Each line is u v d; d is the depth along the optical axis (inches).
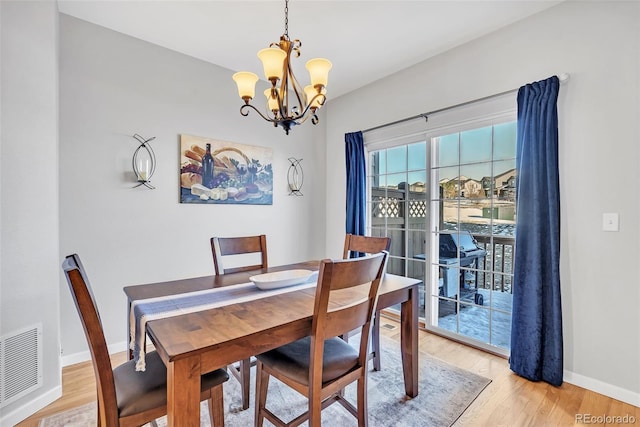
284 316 49.0
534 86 81.5
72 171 87.4
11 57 65.2
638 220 68.9
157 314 49.6
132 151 98.0
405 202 125.0
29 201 68.2
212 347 39.0
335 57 110.1
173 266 106.6
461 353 96.9
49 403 70.6
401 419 65.3
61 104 85.4
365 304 54.1
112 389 41.4
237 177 122.8
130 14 86.2
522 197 82.8
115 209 94.9
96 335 40.3
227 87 120.4
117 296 95.4
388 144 128.6
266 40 100.3
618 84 71.2
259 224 130.6
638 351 69.2
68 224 86.9
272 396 74.2
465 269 105.7
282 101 67.0
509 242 94.7
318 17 87.4
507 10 83.7
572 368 78.1
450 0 79.9
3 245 64.0
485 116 96.1
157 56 103.0
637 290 69.3
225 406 70.1
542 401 71.4
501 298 97.1
